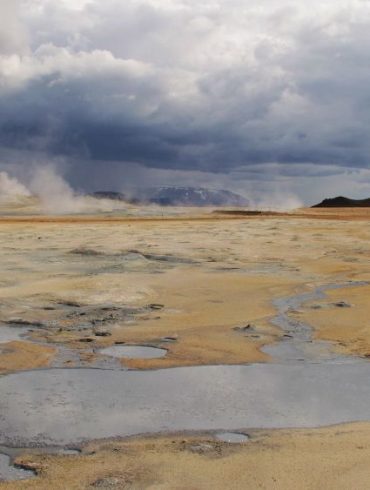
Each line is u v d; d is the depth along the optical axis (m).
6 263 24.55
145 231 40.41
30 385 10.04
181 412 8.82
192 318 15.14
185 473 6.79
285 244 32.38
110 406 9.06
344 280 21.31
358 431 8.05
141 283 19.98
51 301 16.89
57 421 8.45
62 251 28.41
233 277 21.70
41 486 6.52
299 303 17.16
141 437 7.88
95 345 12.59
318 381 10.31
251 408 8.98
